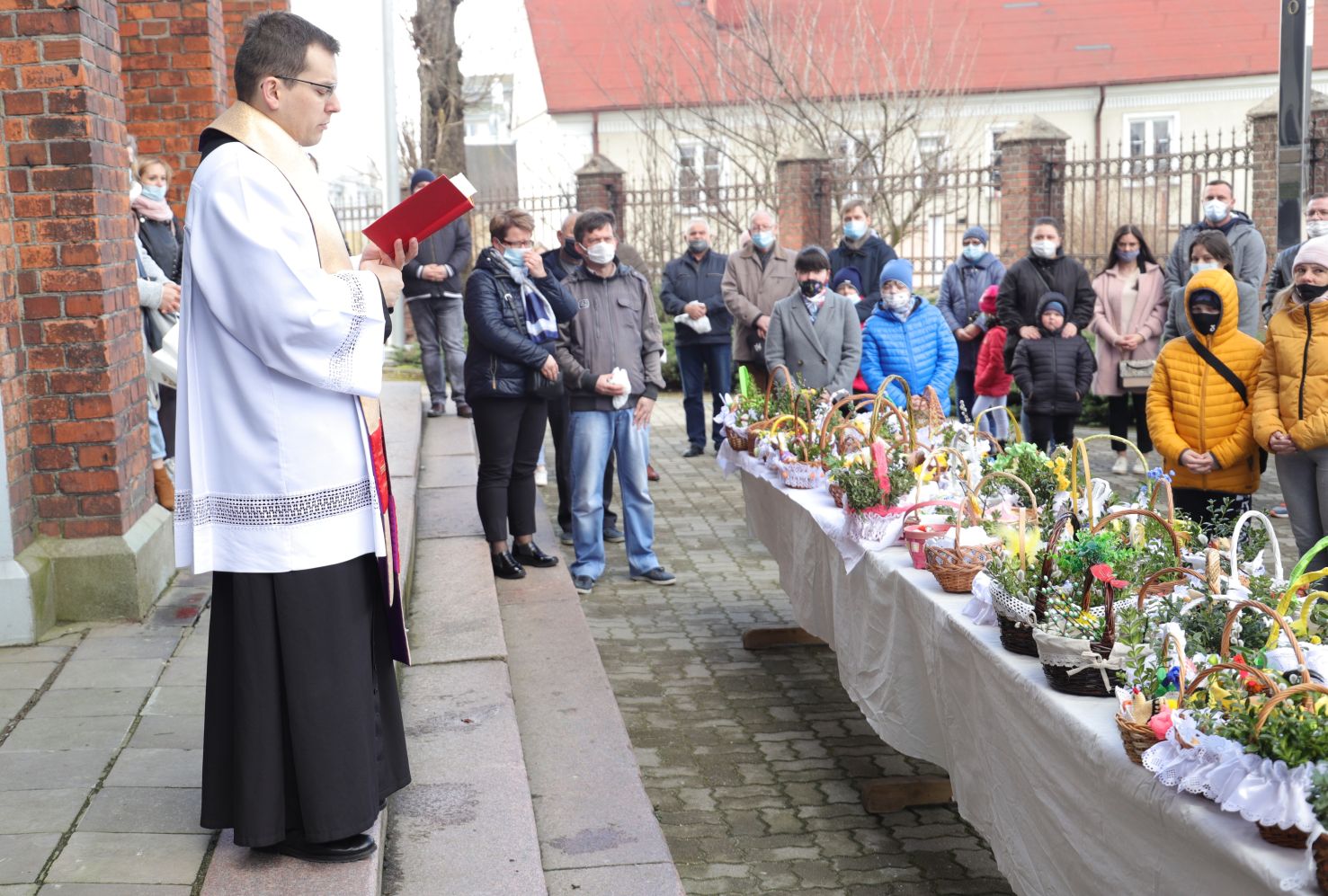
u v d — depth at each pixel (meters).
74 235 4.75
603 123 28.44
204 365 2.84
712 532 8.46
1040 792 2.83
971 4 29.12
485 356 6.28
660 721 5.23
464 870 3.30
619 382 6.77
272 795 2.93
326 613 2.89
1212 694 2.30
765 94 18.62
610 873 3.52
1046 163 15.62
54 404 4.81
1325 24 26.52
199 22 7.59
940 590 3.68
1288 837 2.02
